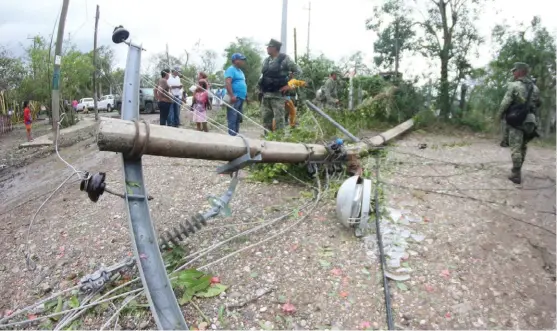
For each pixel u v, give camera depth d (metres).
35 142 12.44
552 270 3.58
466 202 4.97
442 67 11.79
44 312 3.26
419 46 12.13
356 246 3.86
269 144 4.57
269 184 5.52
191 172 6.22
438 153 7.71
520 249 3.88
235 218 4.52
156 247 3.03
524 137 5.72
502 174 6.16
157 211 4.79
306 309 3.05
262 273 3.48
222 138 3.92
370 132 10.19
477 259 3.69
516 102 5.60
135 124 3.21
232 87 6.91
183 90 8.90
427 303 3.11
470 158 7.26
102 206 5.10
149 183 5.77
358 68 13.34
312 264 3.58
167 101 8.21
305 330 2.86
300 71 6.88
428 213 4.62
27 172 8.37
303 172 5.60
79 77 16.50
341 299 3.15
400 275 3.41
